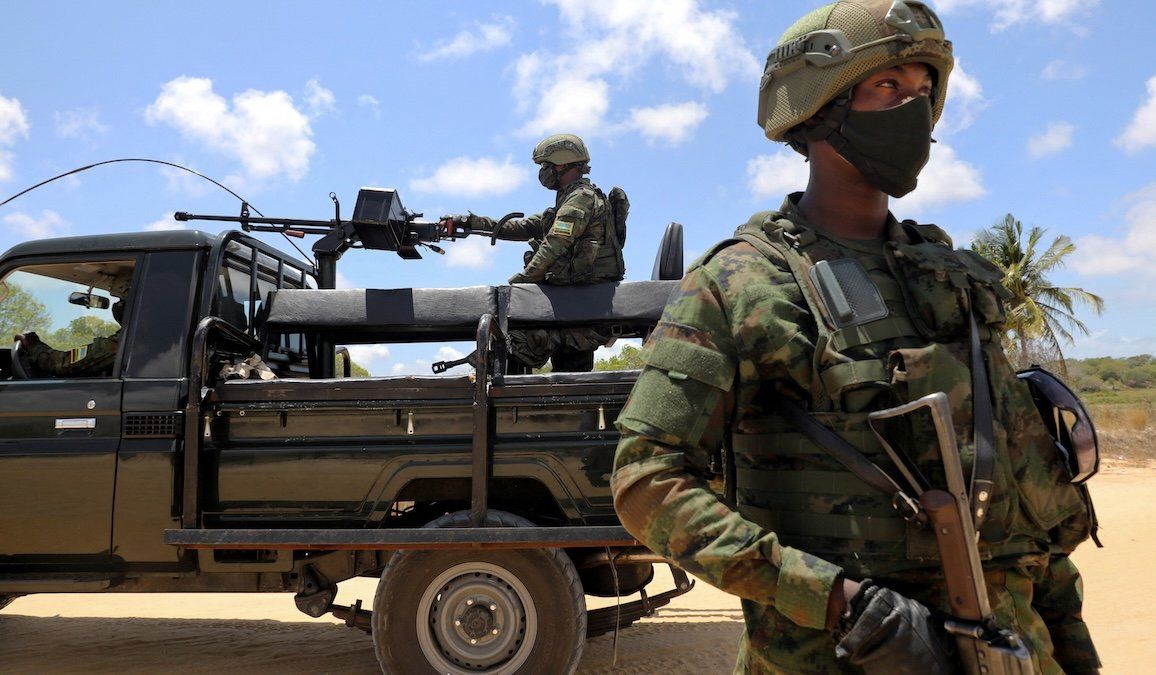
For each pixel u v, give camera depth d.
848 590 1.03
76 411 3.67
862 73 1.21
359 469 3.48
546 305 4.16
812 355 1.16
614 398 3.43
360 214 4.84
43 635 5.01
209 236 3.95
